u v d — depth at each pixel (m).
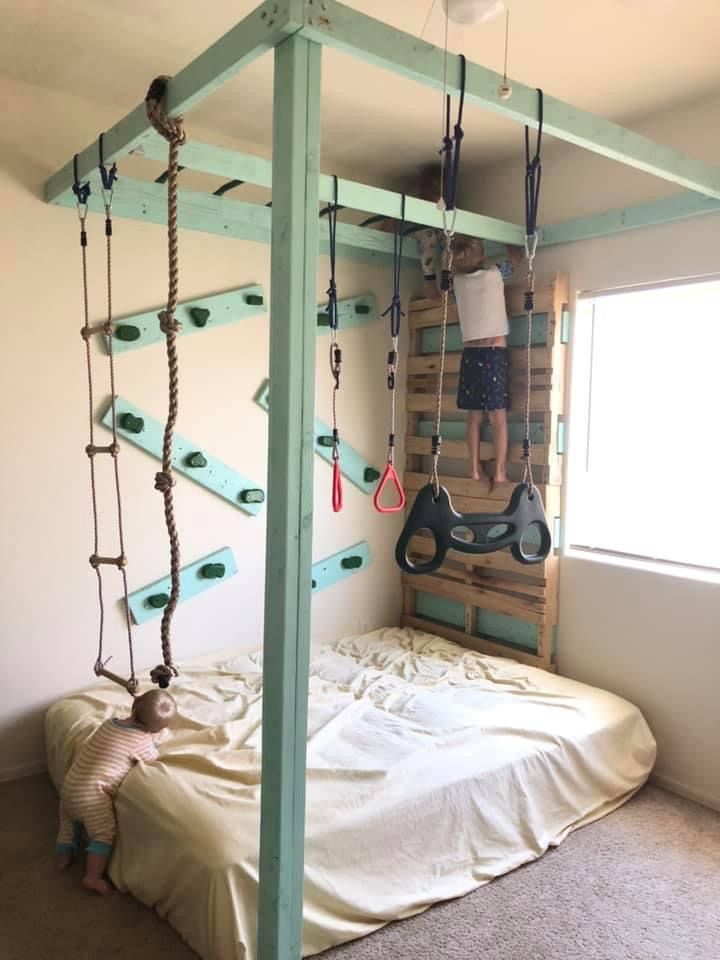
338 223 3.41
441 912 2.23
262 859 1.64
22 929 2.13
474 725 2.69
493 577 3.68
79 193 2.57
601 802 2.79
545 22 2.28
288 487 1.54
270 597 1.59
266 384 3.52
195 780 2.26
